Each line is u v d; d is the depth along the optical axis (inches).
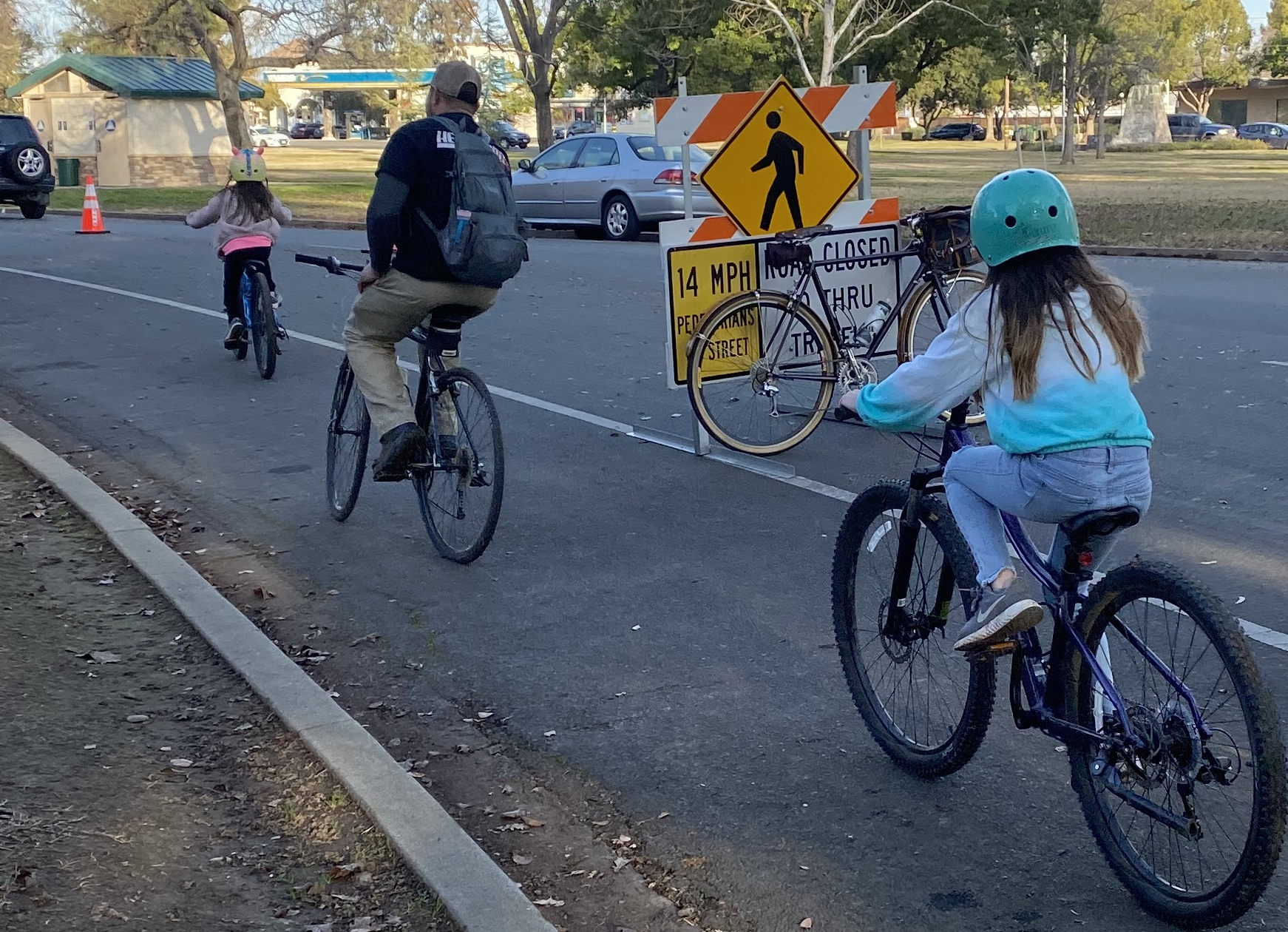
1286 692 190.9
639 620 228.2
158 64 1717.5
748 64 1501.0
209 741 179.6
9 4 1705.2
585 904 146.6
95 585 236.7
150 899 140.9
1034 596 215.6
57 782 164.9
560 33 1648.6
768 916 144.0
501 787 173.8
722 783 173.0
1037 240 140.1
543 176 946.1
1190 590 132.7
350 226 994.7
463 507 255.9
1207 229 807.7
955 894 147.2
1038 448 139.0
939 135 3831.2
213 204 439.2
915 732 173.0
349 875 147.2
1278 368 402.6
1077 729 145.2
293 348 491.2
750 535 271.1
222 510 297.0
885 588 175.6
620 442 346.9
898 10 1563.7
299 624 231.0
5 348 494.9
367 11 1562.5
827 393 326.6
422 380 259.6
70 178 1588.3
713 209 882.1
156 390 421.7
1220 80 3998.5
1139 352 141.6
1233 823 135.4
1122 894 146.0
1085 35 1798.7
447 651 217.9
